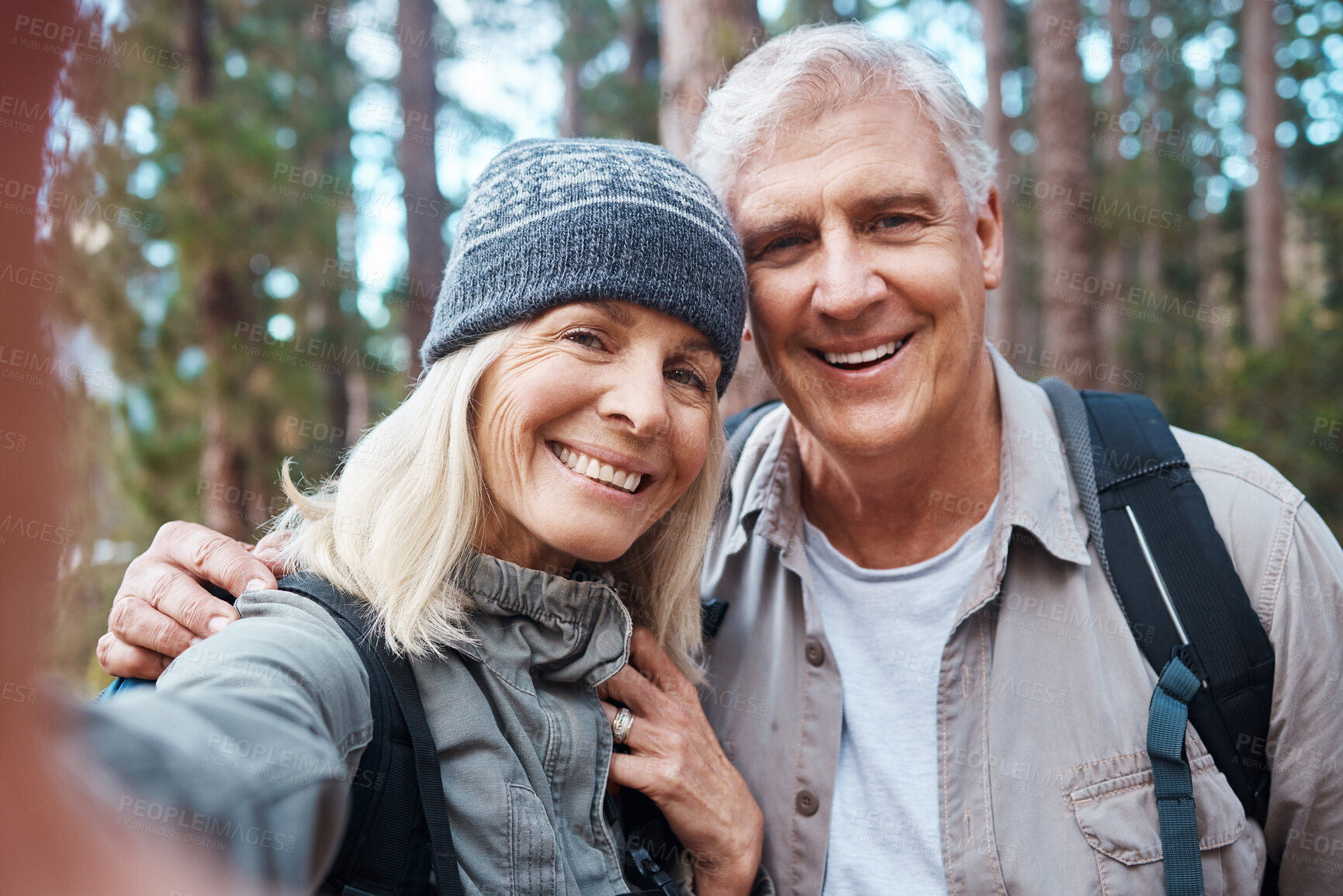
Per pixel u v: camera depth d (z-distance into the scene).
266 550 1.39
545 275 1.25
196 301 7.70
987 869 1.47
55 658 0.41
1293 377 8.37
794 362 1.66
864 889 1.56
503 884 1.11
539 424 1.28
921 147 1.58
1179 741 1.40
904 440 1.60
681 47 3.94
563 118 16.58
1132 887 1.40
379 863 1.06
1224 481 1.57
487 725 1.18
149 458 7.15
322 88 10.96
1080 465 1.64
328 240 8.09
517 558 1.38
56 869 0.41
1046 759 1.49
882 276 1.57
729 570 1.86
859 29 1.65
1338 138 14.79
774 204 1.59
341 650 1.10
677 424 1.35
